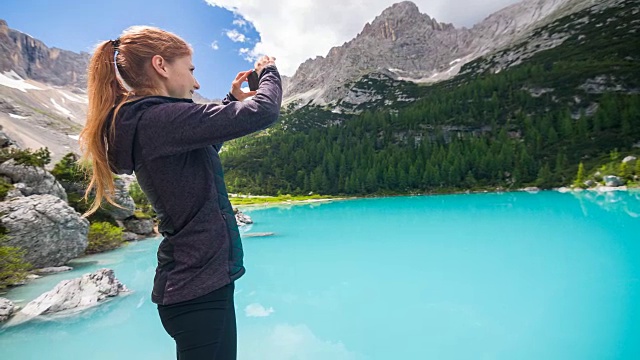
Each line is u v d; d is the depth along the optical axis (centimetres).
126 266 1199
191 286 113
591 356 501
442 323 648
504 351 529
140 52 122
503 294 787
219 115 114
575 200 2991
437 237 1537
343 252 1327
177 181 116
